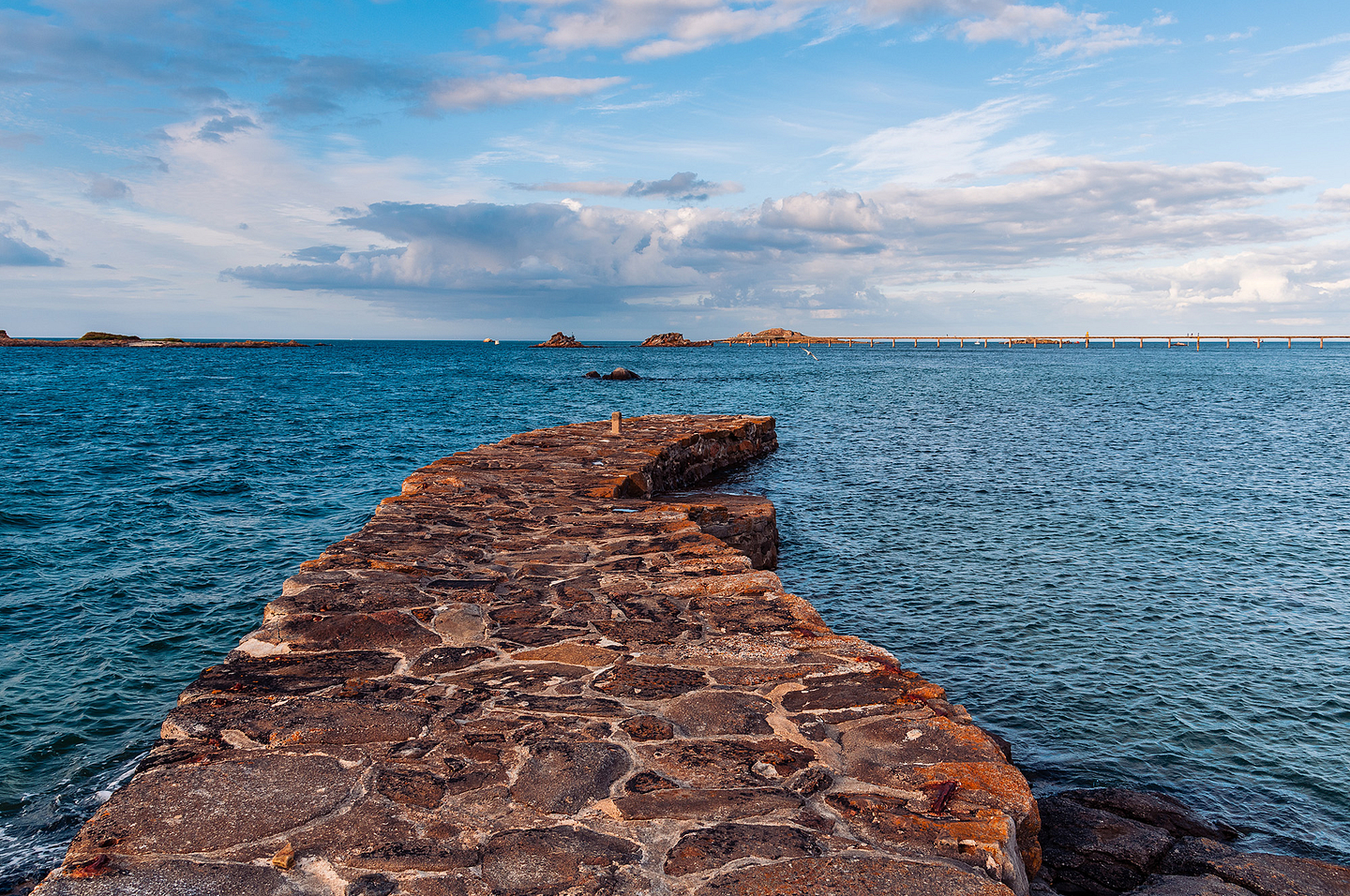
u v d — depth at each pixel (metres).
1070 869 5.17
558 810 3.54
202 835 3.30
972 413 40.50
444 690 4.88
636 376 76.00
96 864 3.07
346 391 56.50
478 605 6.50
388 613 6.17
